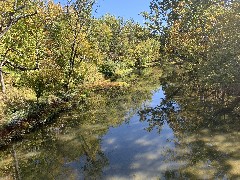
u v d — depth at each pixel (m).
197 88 28.44
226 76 18.53
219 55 18.89
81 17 33.53
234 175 10.84
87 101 29.80
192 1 27.28
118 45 68.25
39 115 22.31
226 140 14.20
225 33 19.56
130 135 17.38
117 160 13.62
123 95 32.09
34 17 25.50
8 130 18.66
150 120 20.36
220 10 23.72
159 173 11.73
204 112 19.62
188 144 14.45
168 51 40.56
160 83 38.56
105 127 19.81
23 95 25.61
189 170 11.66
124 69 56.75
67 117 23.53
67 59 31.86
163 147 14.59
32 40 26.00
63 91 30.34
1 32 14.16
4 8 16.75
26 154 15.94
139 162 13.06
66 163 14.07
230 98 20.55
